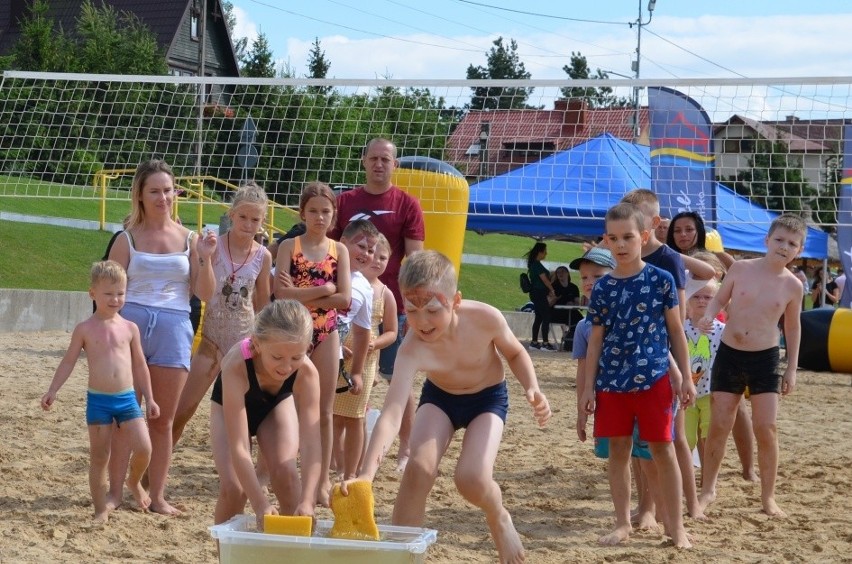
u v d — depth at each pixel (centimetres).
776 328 576
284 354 388
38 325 1472
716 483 640
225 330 552
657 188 1369
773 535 523
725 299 582
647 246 538
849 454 798
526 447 772
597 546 499
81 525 492
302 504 396
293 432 420
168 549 462
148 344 528
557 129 2030
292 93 1697
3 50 4016
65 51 3191
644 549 493
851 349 1441
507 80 1221
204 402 927
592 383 505
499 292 2562
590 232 1591
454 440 775
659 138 1370
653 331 495
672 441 500
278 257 567
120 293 513
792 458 768
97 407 505
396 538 356
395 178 1248
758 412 574
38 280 1705
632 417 499
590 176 1688
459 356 408
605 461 721
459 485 389
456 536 505
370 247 612
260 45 4238
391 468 665
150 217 541
